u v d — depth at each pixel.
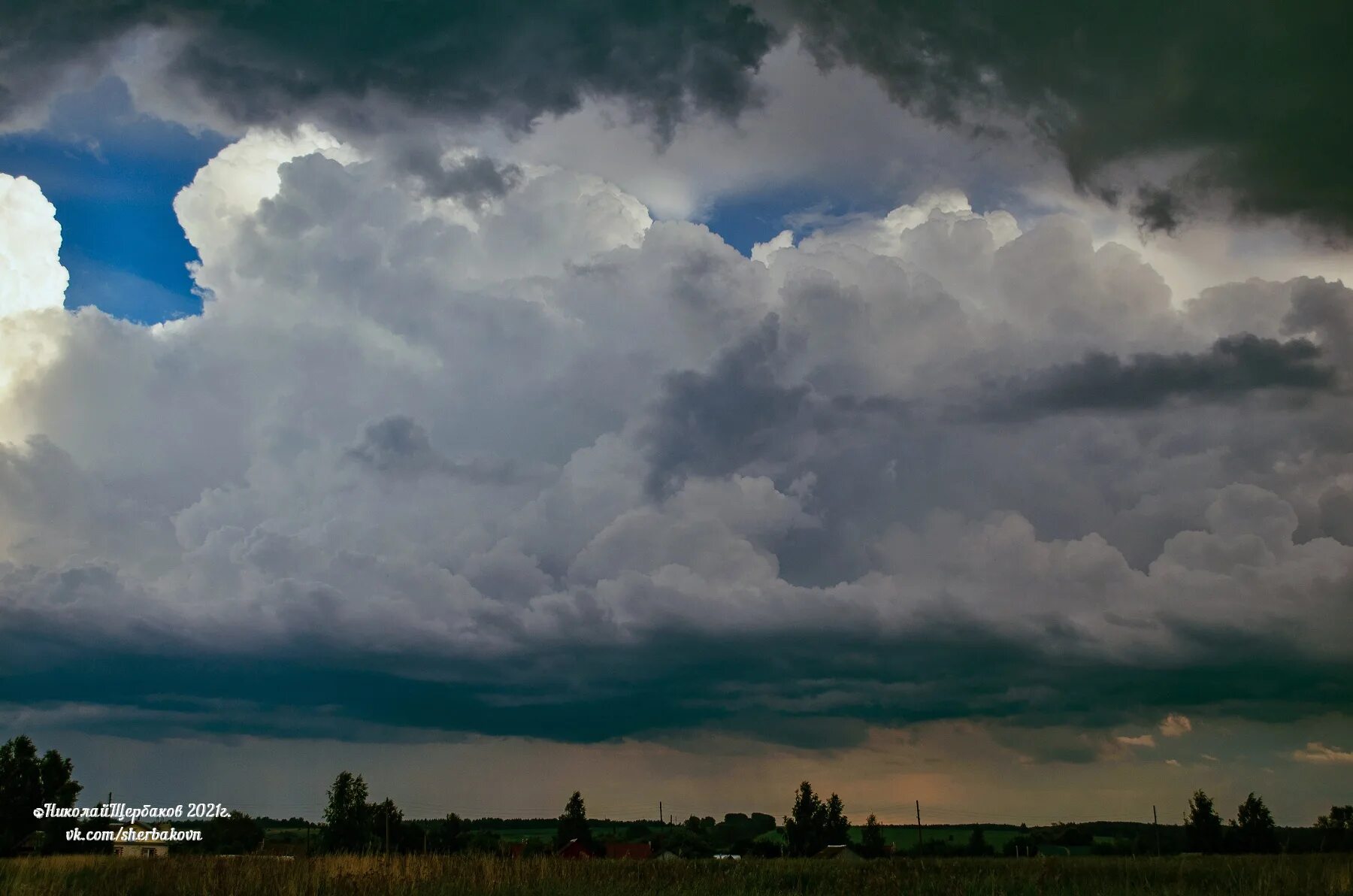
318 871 23.81
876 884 26.69
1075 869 30.44
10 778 63.69
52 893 21.58
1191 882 25.09
